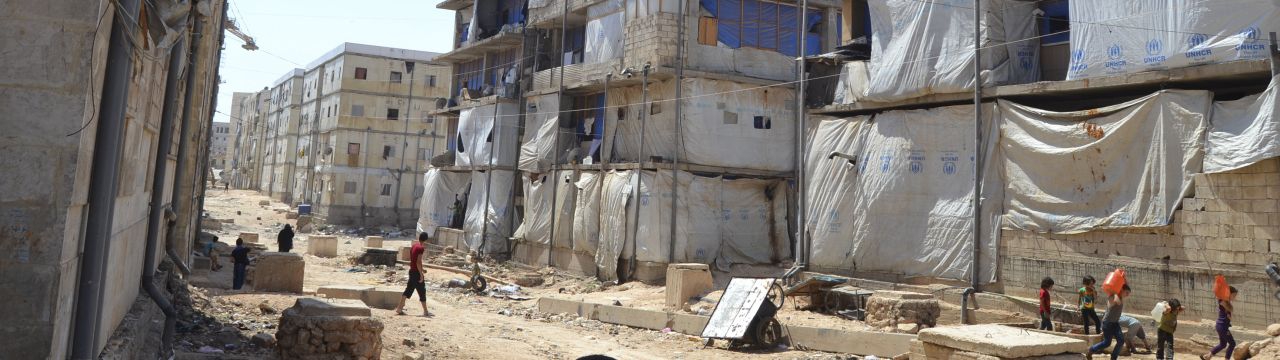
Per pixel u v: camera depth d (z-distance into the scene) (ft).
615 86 95.81
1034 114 57.98
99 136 18.57
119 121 18.84
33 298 16.31
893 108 69.41
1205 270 48.65
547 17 106.22
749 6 92.22
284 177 229.25
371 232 175.42
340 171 182.60
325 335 32.04
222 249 96.32
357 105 185.26
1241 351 42.52
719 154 87.04
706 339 54.70
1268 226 46.14
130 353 24.40
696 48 88.58
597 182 92.53
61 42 16.58
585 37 100.89
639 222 85.61
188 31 35.29
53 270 16.46
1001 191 60.29
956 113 63.57
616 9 94.38
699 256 85.76
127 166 23.21
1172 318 42.24
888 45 68.08
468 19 138.92
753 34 92.27
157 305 34.99
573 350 49.03
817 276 67.41
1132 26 52.95
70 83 16.61
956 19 63.05
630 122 94.12
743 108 89.04
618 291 81.87
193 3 30.55
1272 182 46.19
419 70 190.70
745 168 88.69
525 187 107.65
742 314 52.06
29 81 16.44
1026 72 62.69
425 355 40.78
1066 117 56.13
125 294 27.91
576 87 98.78
